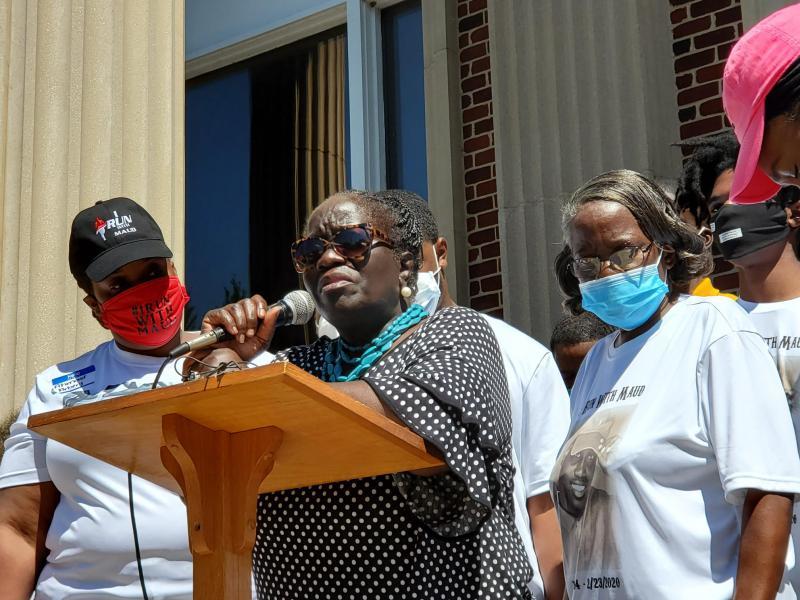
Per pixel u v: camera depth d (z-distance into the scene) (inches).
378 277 102.3
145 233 130.3
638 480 103.3
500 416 96.7
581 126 253.0
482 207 276.4
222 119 322.0
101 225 129.6
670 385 105.7
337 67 307.3
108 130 181.2
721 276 236.7
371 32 303.6
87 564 118.4
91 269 127.0
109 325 128.9
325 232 102.7
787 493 98.4
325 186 301.4
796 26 85.2
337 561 94.6
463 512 95.0
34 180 175.9
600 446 106.9
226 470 86.1
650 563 101.0
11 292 170.7
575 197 117.0
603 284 112.0
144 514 118.3
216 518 85.2
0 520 121.7
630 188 114.1
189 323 313.1
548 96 259.0
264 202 311.0
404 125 299.1
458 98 285.4
